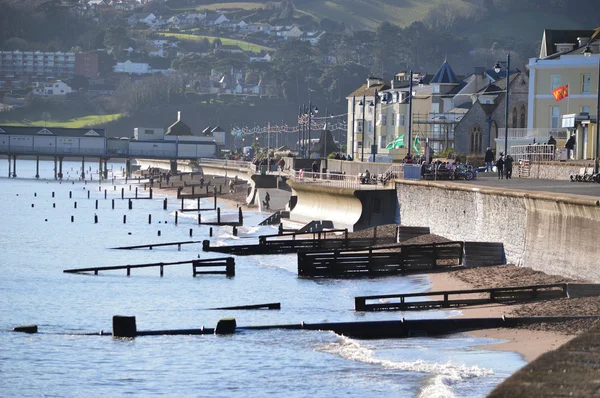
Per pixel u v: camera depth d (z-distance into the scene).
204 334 92.31
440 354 78.81
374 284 127.81
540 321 87.94
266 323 97.00
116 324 92.81
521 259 122.81
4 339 91.75
